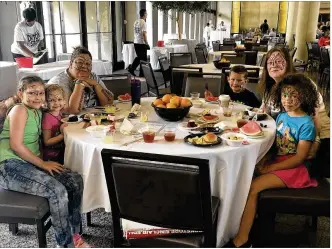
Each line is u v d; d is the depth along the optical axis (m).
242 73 2.97
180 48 8.51
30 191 1.72
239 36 13.46
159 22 10.50
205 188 1.23
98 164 1.77
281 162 1.92
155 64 7.66
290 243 2.02
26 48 4.44
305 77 2.00
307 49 8.98
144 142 1.80
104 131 1.84
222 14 15.50
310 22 9.14
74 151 1.87
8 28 5.08
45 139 2.03
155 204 1.32
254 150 1.77
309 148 1.87
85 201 1.82
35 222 1.66
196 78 3.48
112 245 2.00
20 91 1.91
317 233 2.15
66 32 7.12
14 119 1.81
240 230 1.87
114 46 8.73
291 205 1.77
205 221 1.31
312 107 1.95
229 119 2.27
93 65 4.93
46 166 1.85
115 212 1.40
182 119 2.23
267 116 2.30
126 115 2.34
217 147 1.72
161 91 5.37
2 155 1.84
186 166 1.23
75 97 2.39
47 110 2.06
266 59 2.50
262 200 1.79
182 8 9.48
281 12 17.50
